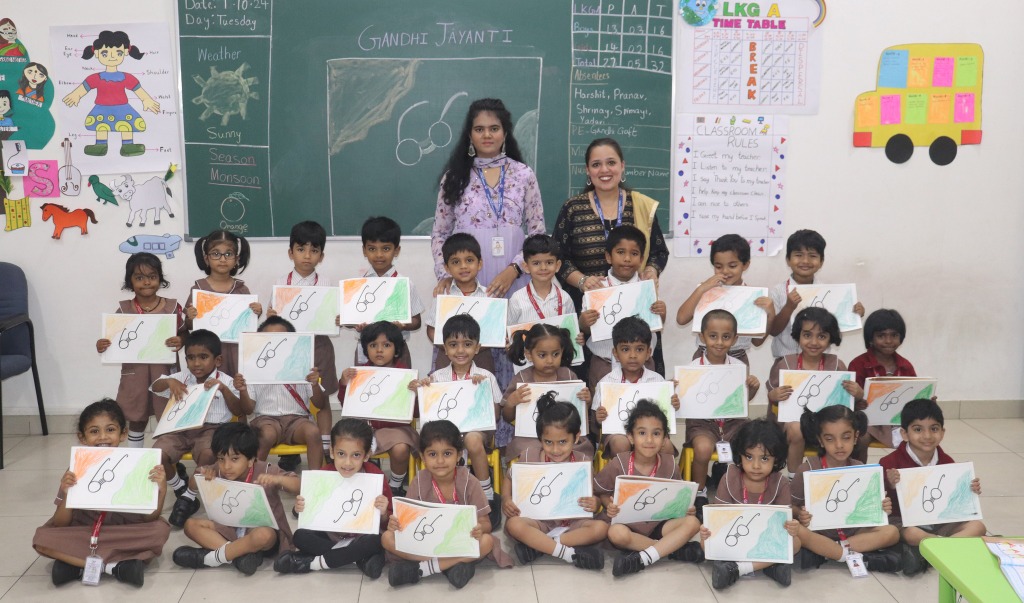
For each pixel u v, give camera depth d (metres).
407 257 4.03
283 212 3.96
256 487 2.57
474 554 2.52
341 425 2.61
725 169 4.02
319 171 3.94
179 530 2.97
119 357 3.23
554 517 2.67
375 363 3.09
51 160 3.87
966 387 4.25
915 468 2.66
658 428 2.66
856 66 3.98
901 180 4.07
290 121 3.90
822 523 2.61
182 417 2.93
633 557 2.60
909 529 2.66
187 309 3.31
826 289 3.34
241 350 3.04
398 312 3.24
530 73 3.91
